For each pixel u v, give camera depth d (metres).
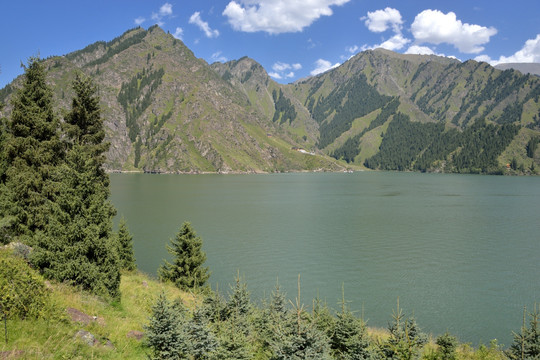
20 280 15.00
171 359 14.02
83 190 20.88
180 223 90.81
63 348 12.73
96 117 38.78
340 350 18.30
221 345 15.17
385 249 66.19
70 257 19.97
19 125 32.25
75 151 21.53
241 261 58.34
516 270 54.03
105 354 13.97
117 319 18.44
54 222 20.16
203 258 36.47
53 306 15.19
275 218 100.56
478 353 23.84
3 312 13.45
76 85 37.81
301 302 40.53
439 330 35.06
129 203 131.88
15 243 23.98
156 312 15.16
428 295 44.09
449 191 192.00
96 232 20.59
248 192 182.88
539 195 167.25
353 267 55.31
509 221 95.94
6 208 29.88
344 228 86.44
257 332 20.05
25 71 33.94
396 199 151.12
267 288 45.94
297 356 13.52
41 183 31.64
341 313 20.19
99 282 20.44
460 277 50.75
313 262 57.84
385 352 17.08
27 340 12.42
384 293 44.66
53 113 35.28
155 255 60.03
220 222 94.00
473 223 93.12
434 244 70.25
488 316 38.34
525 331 19.55
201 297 23.42
